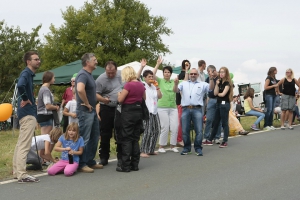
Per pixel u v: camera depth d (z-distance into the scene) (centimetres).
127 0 4669
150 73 870
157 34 4738
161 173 688
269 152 875
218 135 1054
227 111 955
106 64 747
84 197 542
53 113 807
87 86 681
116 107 718
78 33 4309
